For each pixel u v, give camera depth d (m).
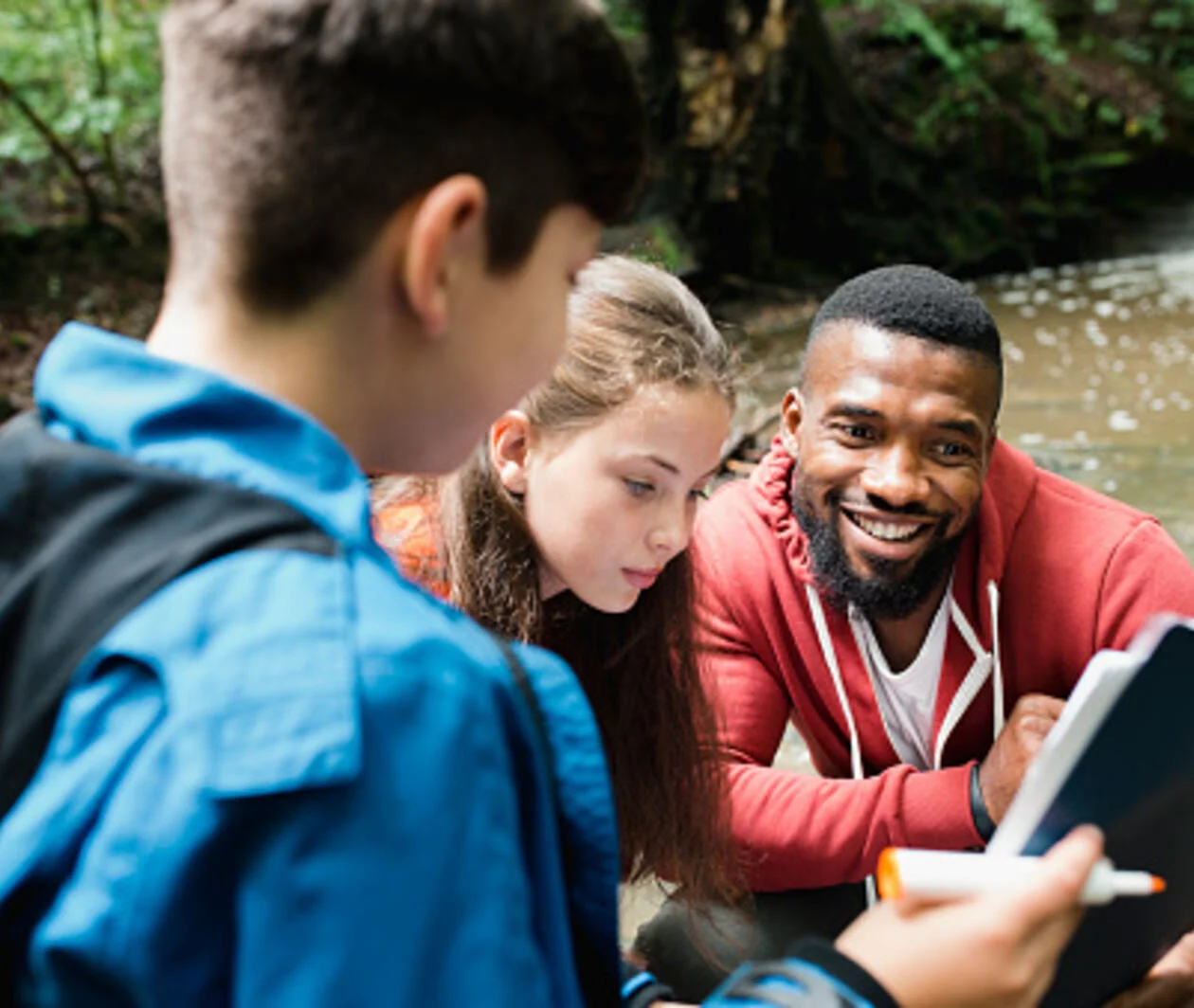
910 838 1.50
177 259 0.66
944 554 1.52
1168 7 8.70
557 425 1.21
